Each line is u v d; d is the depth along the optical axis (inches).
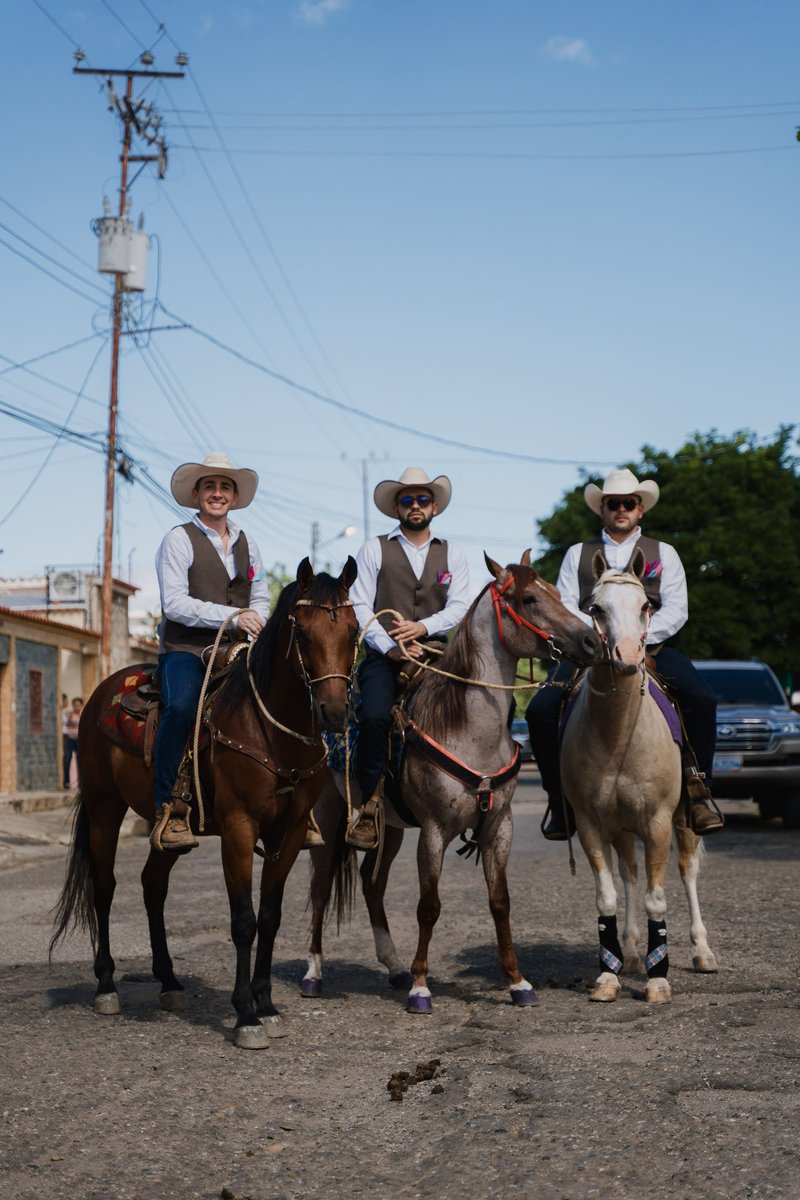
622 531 289.4
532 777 1325.0
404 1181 156.7
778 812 702.5
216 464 266.8
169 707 242.8
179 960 319.0
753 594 1289.4
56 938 269.1
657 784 252.1
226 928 368.2
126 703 262.5
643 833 256.5
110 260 1107.3
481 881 463.5
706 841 584.4
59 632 1188.5
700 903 379.6
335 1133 175.9
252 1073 207.3
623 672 236.2
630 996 257.8
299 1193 153.6
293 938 353.7
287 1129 177.6
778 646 1280.8
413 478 288.8
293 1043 227.9
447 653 258.1
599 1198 147.2
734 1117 173.0
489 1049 217.9
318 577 227.5
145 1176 160.2
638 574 250.2
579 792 260.4
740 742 617.0
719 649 1272.1
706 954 281.7
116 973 302.7
